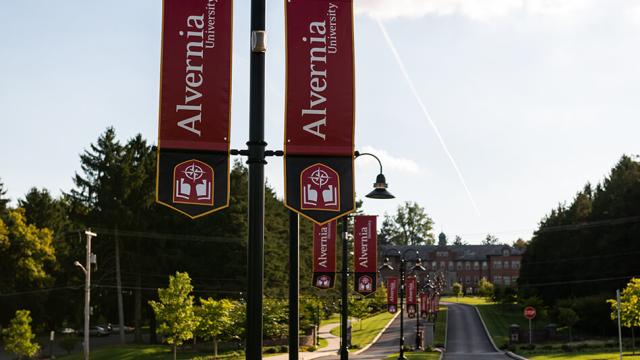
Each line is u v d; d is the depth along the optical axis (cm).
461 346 6806
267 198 8631
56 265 8675
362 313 9312
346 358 2412
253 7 989
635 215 7869
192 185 1020
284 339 6712
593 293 8500
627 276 7900
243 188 8069
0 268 8056
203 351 6475
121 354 6322
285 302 7062
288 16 1095
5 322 8262
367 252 2880
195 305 7500
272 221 8381
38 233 8394
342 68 1088
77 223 7500
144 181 7662
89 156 7475
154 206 7638
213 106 1038
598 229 8600
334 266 2531
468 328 8638
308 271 9212
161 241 7425
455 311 11256
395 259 18700
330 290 9419
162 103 1034
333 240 2541
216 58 1046
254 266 947
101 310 8519
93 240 7338
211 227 7669
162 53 1040
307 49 1091
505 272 19850
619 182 9006
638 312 5078
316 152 1070
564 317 7019
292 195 1059
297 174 1062
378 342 7338
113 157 7450
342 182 1063
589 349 6006
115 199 7362
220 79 1043
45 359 6850
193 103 1036
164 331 5516
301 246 9294
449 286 19988
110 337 8650
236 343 6862
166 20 1046
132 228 7400
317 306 7362
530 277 10588
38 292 8281
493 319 9806
